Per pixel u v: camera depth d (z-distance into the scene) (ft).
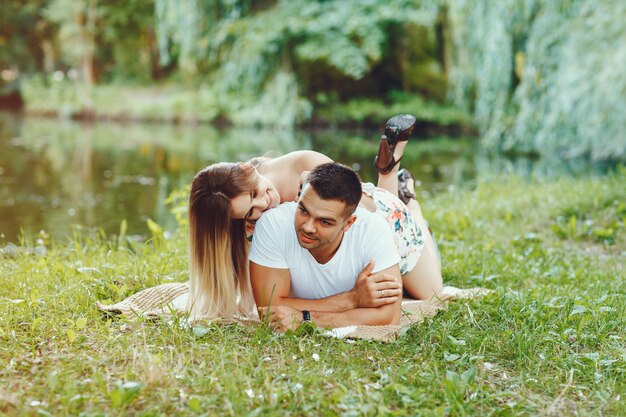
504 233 21.97
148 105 90.12
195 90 94.38
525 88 40.50
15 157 50.55
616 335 11.96
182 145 61.36
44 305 12.32
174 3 77.77
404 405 8.92
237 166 11.77
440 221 22.97
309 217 10.43
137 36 105.19
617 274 16.62
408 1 79.82
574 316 12.55
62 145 59.72
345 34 80.28
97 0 102.68
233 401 8.72
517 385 9.91
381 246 11.54
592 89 34.65
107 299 13.05
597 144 35.37
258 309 11.75
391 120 14.39
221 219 11.67
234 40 82.28
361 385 9.46
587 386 10.03
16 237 25.59
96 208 32.17
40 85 99.30
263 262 11.50
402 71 86.48
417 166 45.91
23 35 108.17
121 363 9.91
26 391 9.00
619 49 33.50
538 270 16.89
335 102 84.07
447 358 10.44
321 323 11.45
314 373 9.61
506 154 51.49
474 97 61.36
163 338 10.63
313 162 13.02
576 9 38.47
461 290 14.16
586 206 23.81
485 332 11.59
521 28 42.60
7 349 10.26
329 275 11.59
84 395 8.84
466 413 8.87
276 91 79.41
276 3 83.41
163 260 16.28
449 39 60.23
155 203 33.68
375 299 11.43
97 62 107.24
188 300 12.22
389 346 10.89
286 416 8.58
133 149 57.72
